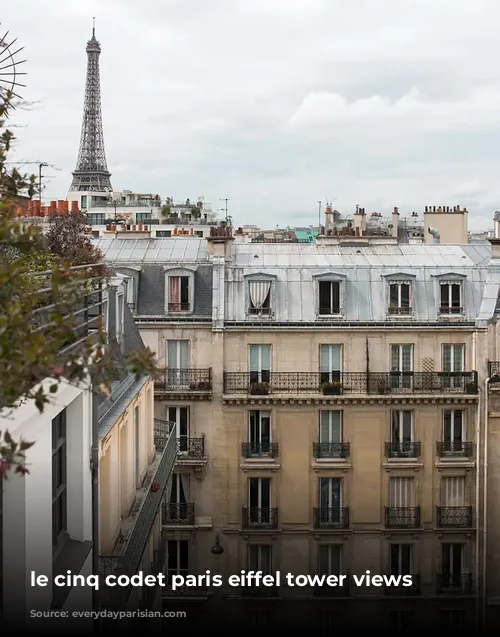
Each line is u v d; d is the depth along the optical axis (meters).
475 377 56.50
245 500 56.69
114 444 24.88
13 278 11.13
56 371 10.31
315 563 56.47
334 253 63.12
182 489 56.88
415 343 57.16
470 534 56.31
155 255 64.56
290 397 56.09
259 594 56.00
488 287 58.03
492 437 56.59
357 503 56.53
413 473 56.53
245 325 56.78
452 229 88.50
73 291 11.71
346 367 56.91
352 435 56.47
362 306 57.53
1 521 15.02
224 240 59.16
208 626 56.09
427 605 56.28
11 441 9.90
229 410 56.66
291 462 56.53
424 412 56.59
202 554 56.47
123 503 27.42
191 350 57.12
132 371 11.62
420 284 58.06
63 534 19.19
